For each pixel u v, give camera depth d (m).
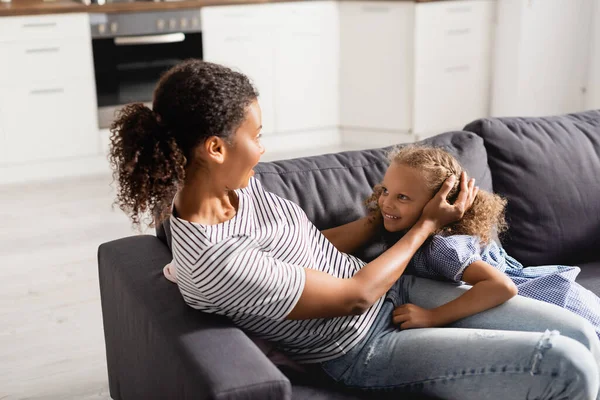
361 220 1.79
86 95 4.45
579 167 2.16
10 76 4.24
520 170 2.09
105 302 1.86
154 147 1.33
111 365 1.91
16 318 2.74
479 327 1.59
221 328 1.40
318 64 5.02
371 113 5.10
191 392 1.27
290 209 1.59
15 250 3.38
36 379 2.35
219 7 4.65
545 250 2.10
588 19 5.07
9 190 4.26
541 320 1.54
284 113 5.02
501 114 5.23
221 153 1.37
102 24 4.38
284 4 4.81
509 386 1.40
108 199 4.08
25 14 4.17
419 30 4.80
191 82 1.33
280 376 1.26
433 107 5.05
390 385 1.52
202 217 1.43
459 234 1.69
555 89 5.17
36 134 4.39
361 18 4.93
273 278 1.37
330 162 1.90
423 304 1.67
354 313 1.47
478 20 5.02
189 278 1.38
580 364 1.34
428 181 1.65
